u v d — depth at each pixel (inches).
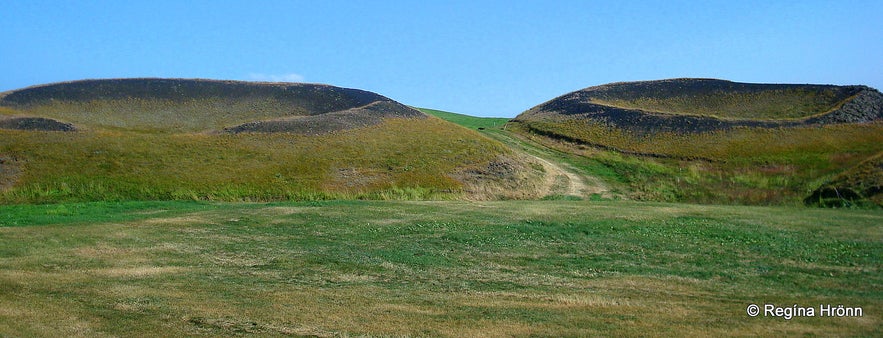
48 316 464.4
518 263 673.6
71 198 1258.6
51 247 724.0
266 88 2165.4
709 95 2389.3
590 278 605.9
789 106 2196.1
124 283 572.7
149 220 908.6
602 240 780.0
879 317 458.9
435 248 746.8
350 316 470.0
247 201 1288.1
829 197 1251.8
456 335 422.0
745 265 652.1
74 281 576.4
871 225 858.1
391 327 440.8
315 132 1704.0
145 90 2090.3
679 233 814.5
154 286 564.4
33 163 1390.3
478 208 1018.7
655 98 2426.2
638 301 513.7
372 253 717.9
